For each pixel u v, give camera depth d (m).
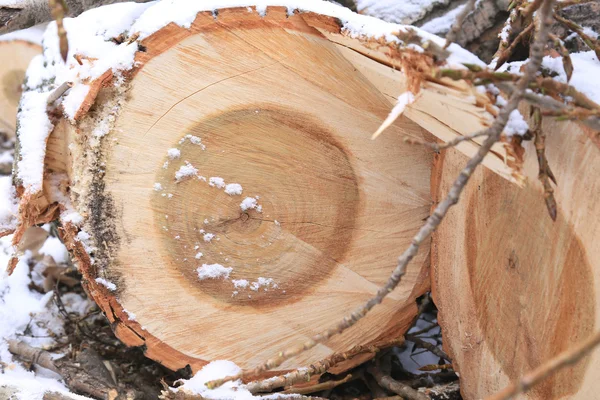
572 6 2.42
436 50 2.13
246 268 2.33
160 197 2.29
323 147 2.31
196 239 2.31
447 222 2.35
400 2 2.67
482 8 2.61
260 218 2.32
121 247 2.29
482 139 2.15
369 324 2.40
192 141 2.28
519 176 2.14
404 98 2.13
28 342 2.52
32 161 2.31
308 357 2.39
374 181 2.34
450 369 2.47
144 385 2.46
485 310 2.30
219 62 2.26
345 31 2.22
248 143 2.29
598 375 2.14
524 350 2.24
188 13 2.23
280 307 2.36
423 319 2.63
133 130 2.26
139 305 2.32
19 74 3.06
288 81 2.28
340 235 2.35
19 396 2.32
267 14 2.24
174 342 2.35
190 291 2.33
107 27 2.32
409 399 2.39
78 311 2.60
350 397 2.47
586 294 2.15
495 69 2.23
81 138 2.27
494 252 2.28
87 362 2.46
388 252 2.37
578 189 2.14
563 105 2.10
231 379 2.16
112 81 2.24
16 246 2.33
